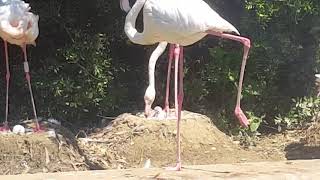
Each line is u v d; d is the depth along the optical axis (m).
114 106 11.94
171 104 12.18
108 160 9.45
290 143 10.94
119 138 9.99
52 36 12.05
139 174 6.89
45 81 11.45
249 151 10.45
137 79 12.53
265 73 11.73
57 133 9.47
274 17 11.33
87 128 11.46
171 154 9.67
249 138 10.91
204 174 6.82
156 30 7.05
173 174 6.84
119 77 12.35
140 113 11.01
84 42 11.55
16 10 9.06
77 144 9.60
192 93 11.92
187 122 10.33
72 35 11.73
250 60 11.59
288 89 12.21
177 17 6.80
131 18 7.58
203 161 9.62
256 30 11.35
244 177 6.61
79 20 12.06
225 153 10.05
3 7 9.09
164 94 12.28
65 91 11.44
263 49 11.38
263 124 11.90
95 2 11.98
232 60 11.66
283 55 11.47
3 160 8.70
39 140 9.01
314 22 11.45
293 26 11.48
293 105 11.91
